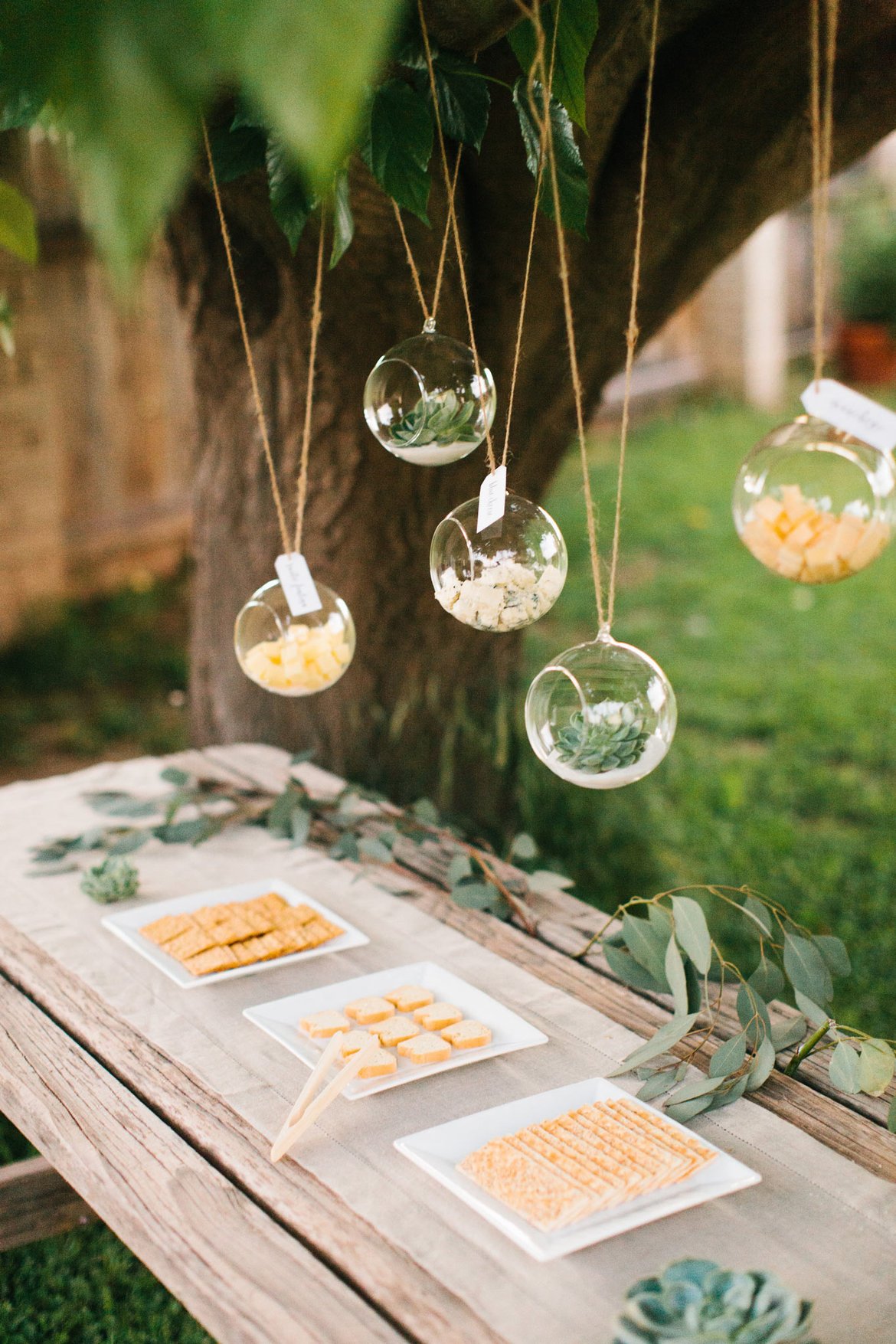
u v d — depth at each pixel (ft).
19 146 9.36
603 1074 5.75
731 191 9.00
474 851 8.50
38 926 7.36
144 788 9.78
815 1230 4.65
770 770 15.87
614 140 8.75
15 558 21.53
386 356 6.23
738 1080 5.64
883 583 22.88
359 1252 4.51
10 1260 8.63
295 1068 5.83
